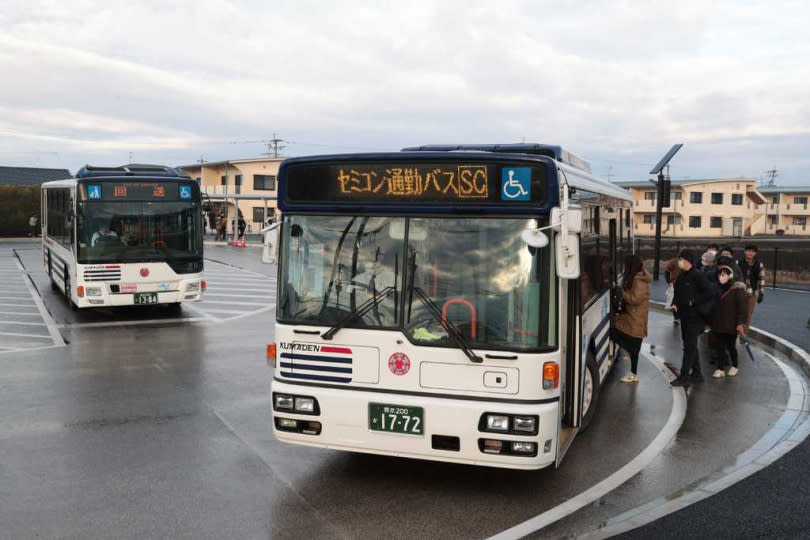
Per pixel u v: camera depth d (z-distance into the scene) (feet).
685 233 230.07
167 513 17.46
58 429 24.23
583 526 16.76
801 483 19.56
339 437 18.31
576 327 20.15
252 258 109.81
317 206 18.78
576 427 20.34
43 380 31.32
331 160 18.65
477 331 17.48
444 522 17.01
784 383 31.94
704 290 30.83
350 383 18.26
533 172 17.37
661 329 47.60
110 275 46.68
